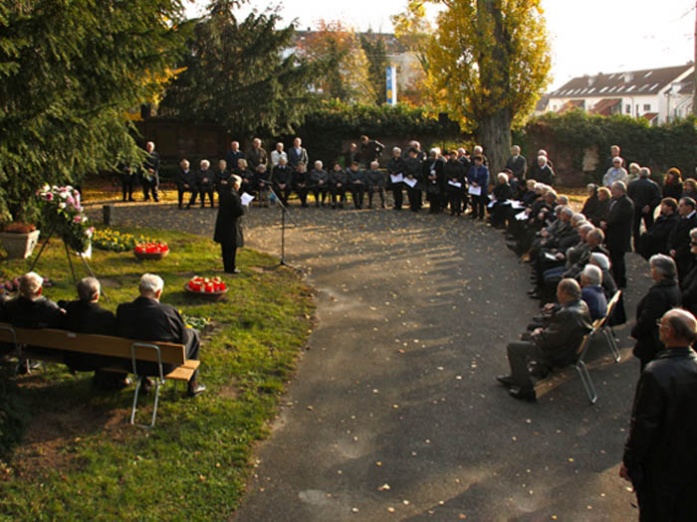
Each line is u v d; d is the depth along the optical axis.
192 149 27.19
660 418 4.45
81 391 7.39
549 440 6.95
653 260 7.25
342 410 7.55
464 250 15.41
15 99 10.63
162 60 12.78
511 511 5.75
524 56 24.08
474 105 24.58
